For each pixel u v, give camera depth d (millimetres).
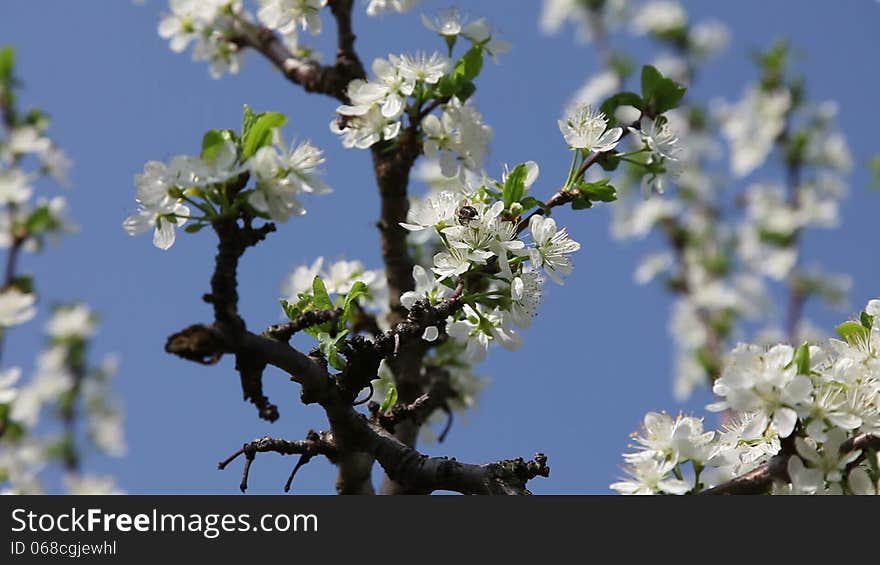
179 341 6336
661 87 8977
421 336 7832
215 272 6418
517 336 8148
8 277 15234
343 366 7805
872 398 7855
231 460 7848
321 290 7961
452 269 7898
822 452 7660
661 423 8086
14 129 15969
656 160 9023
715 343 19609
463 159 9570
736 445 8078
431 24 9969
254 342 6559
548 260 8078
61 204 15664
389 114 9195
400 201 10742
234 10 12586
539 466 7938
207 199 6461
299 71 11906
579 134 8719
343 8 11539
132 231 6551
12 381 14062
